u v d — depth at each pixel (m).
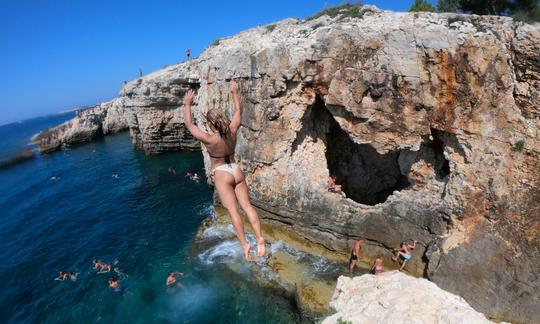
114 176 42.94
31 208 35.00
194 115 34.69
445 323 10.24
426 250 17.77
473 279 15.87
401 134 18.30
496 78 15.27
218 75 24.77
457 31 15.95
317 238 21.22
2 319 18.39
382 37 17.52
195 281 19.72
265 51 20.62
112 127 75.06
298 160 22.25
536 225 14.77
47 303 19.31
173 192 34.81
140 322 17.02
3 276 22.58
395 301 11.26
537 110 14.54
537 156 14.72
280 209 22.42
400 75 17.27
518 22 15.12
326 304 16.59
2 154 72.31
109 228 28.16
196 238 24.27
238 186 5.39
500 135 15.55
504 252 15.40
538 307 14.35
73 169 49.78
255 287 18.77
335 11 21.67
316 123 22.94
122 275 21.14
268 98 21.14
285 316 16.69
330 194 20.91
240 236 5.19
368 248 19.72
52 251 25.31
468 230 16.52
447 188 17.42
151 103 46.56
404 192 19.23
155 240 25.16
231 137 5.37
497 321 15.09
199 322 16.73
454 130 16.69
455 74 16.08
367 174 26.66
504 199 15.56
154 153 50.16
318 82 19.70
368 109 18.59
